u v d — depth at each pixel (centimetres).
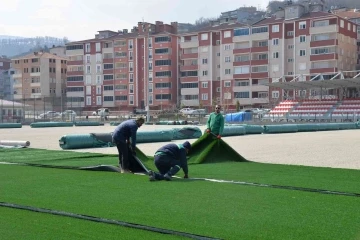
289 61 8525
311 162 1438
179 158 1057
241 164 1345
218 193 870
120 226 630
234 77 9044
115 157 1564
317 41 8131
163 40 9850
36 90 11681
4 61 16950
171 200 803
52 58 11731
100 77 10588
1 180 1047
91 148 2000
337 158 1564
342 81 5175
